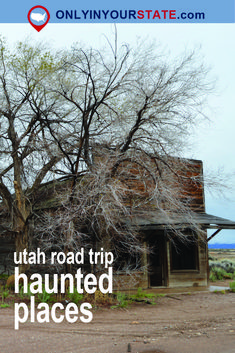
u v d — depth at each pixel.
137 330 8.47
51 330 8.34
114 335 7.98
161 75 11.74
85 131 12.27
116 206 11.68
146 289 15.29
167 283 15.91
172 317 9.98
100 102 12.34
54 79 13.36
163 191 11.73
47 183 15.34
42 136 14.51
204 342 7.36
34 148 14.62
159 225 13.60
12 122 15.05
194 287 16.20
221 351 6.66
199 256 16.81
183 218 13.66
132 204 13.19
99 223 12.23
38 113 13.80
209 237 16.44
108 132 13.12
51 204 15.36
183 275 16.34
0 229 17.58
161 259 16.31
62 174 14.02
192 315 10.26
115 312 10.62
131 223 13.15
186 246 16.72
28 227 15.60
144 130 12.04
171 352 6.64
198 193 17.33
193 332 8.29
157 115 12.00
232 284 16.05
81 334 8.05
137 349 6.86
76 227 12.57
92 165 12.14
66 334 8.01
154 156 12.38
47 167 14.51
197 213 17.05
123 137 12.07
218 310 11.04
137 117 12.05
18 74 14.59
